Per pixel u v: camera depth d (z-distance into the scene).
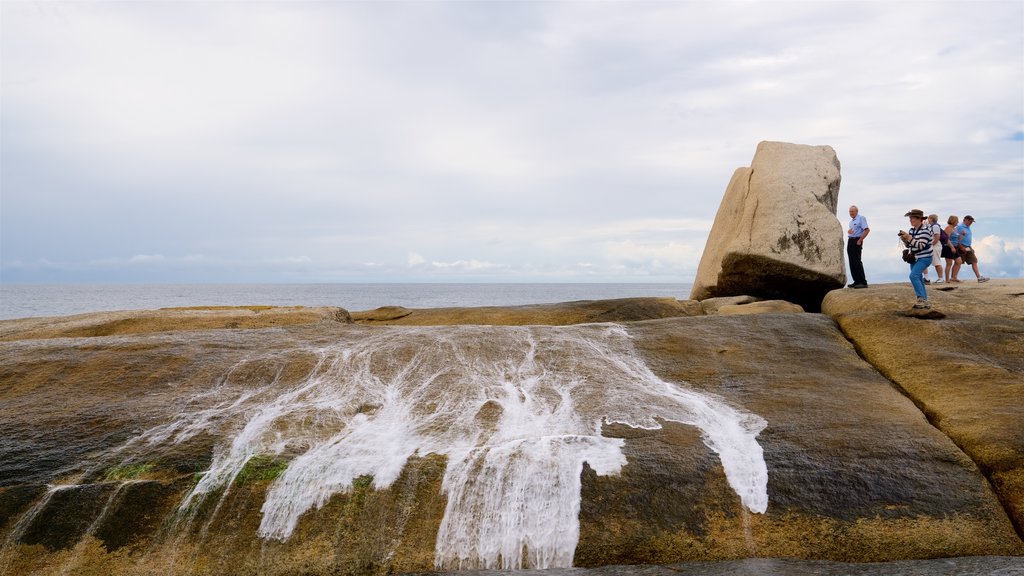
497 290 185.00
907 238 11.16
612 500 6.15
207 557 5.75
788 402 7.79
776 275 16.23
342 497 6.19
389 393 8.09
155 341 9.41
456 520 6.05
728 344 9.62
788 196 16.58
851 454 6.59
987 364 8.59
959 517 6.00
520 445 6.84
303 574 5.68
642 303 14.81
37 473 6.38
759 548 5.82
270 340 9.62
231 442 6.90
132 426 7.15
